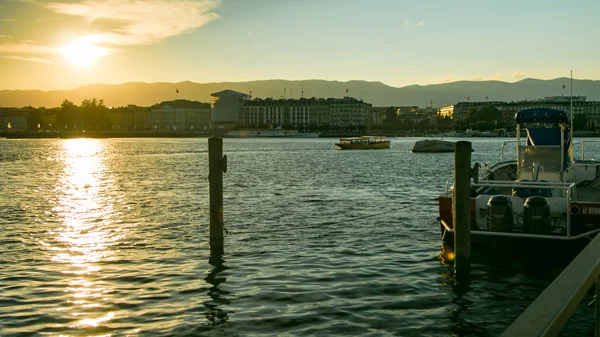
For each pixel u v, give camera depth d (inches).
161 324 519.8
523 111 892.6
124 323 522.0
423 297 598.5
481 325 519.8
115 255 789.9
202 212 1187.9
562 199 758.5
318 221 1072.8
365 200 1398.9
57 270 708.0
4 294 605.9
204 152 4613.7
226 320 528.7
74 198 1470.2
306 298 592.1
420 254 793.6
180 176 2202.3
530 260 754.8
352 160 3417.8
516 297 604.7
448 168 2659.9
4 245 856.9
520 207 774.5
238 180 1995.6
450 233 813.9
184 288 629.9
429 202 1358.3
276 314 543.5
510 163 1045.8
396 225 1026.7
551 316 138.2
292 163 3097.9
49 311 552.7
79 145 6589.6
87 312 550.6
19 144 6929.1
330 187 1739.7
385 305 570.9
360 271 701.9
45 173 2420.0
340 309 557.6
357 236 924.0
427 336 492.4
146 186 1792.6
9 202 1390.3
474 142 7362.2
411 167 2738.7
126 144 7057.1
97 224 1047.0
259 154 4323.3
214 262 747.4
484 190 921.5
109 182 1957.4
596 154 3838.6
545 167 855.7
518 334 130.5
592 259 179.9
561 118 890.1
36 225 1038.4
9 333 496.4
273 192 1589.6
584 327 501.0
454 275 684.1
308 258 770.8
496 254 781.9
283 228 998.4
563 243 732.0
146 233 952.3
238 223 1051.9
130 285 642.2
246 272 697.6
